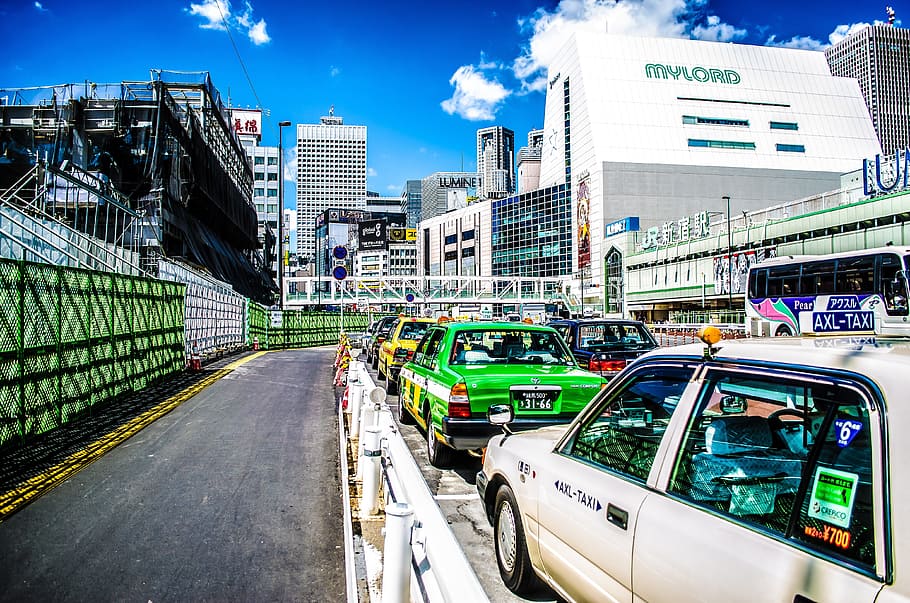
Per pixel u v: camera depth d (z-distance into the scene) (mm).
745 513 2186
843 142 99375
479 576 4332
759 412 2742
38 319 8445
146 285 13930
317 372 19734
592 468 3074
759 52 102188
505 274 116000
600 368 11562
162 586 4098
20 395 7977
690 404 2580
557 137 106438
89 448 8000
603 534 2727
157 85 34312
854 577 1686
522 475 3744
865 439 1887
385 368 15430
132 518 5418
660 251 68312
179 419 10320
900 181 37688
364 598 3766
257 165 111750
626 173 89125
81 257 15641
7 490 6176
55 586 4059
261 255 82812
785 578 1824
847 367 1974
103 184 30047
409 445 8727
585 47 97562
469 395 6527
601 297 85875
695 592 2104
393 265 187000
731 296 51469
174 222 34125
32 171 26391
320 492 6270
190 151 38125
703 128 95250
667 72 97625
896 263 17250
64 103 33531
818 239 44031
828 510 1898
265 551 4727
